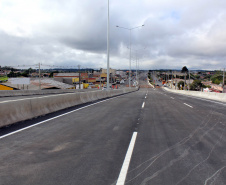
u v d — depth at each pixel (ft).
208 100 82.64
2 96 82.64
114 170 14.11
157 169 14.38
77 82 254.27
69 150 18.15
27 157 16.38
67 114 38.04
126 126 28.27
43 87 165.68
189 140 21.66
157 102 66.74
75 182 12.37
